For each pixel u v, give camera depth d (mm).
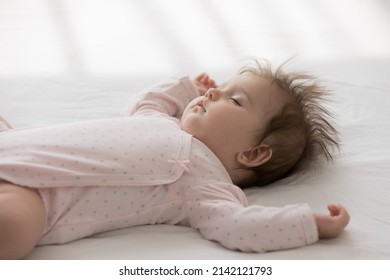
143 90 1588
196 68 1824
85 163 1143
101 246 1107
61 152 1153
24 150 1146
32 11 2193
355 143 1446
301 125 1370
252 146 1328
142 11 2234
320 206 1230
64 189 1125
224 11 2256
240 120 1320
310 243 1105
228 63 1859
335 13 2258
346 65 1843
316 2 2352
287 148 1342
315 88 1462
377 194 1257
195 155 1252
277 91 1372
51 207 1110
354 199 1244
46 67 1778
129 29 2080
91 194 1144
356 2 2350
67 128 1223
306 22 2178
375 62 1868
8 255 1035
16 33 2008
